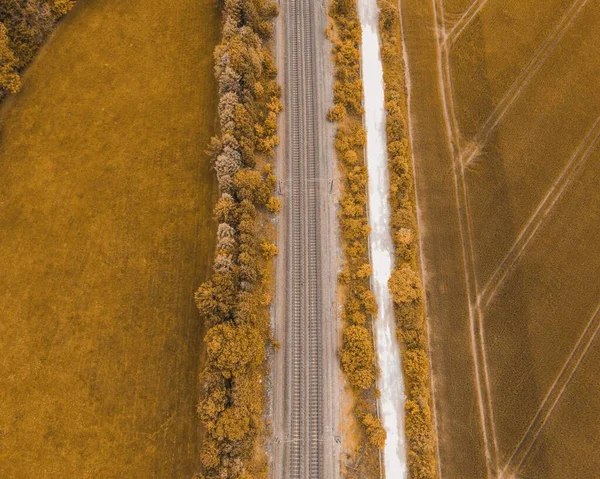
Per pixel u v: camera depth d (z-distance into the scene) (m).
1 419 54.56
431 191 65.38
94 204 62.38
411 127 68.50
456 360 58.50
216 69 63.78
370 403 56.12
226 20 67.75
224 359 50.28
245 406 51.34
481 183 66.25
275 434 54.75
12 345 56.88
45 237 60.84
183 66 69.50
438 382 57.59
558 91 71.81
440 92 71.00
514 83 71.88
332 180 64.75
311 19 73.06
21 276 59.28
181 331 57.53
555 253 63.50
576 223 65.12
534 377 58.31
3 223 61.22
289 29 72.56
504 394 57.56
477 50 73.44
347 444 54.66
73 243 60.72
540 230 64.50
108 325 57.75
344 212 62.41
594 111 71.06
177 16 72.31
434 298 60.69
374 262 61.47
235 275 55.41
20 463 53.31
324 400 55.94
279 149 66.00
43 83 67.25
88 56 69.38
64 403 55.12
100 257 60.31
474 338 59.62
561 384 58.22
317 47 71.69
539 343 59.66
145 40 70.88
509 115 70.00
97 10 71.75
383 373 57.28
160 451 53.75
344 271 60.62
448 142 68.19
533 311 60.88
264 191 60.47
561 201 66.06
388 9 72.38
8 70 63.69
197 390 55.47
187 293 58.91
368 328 58.62
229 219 57.91
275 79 69.62
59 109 66.38
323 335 58.31
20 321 57.69
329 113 67.19
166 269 59.88
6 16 64.19
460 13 75.69
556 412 57.09
